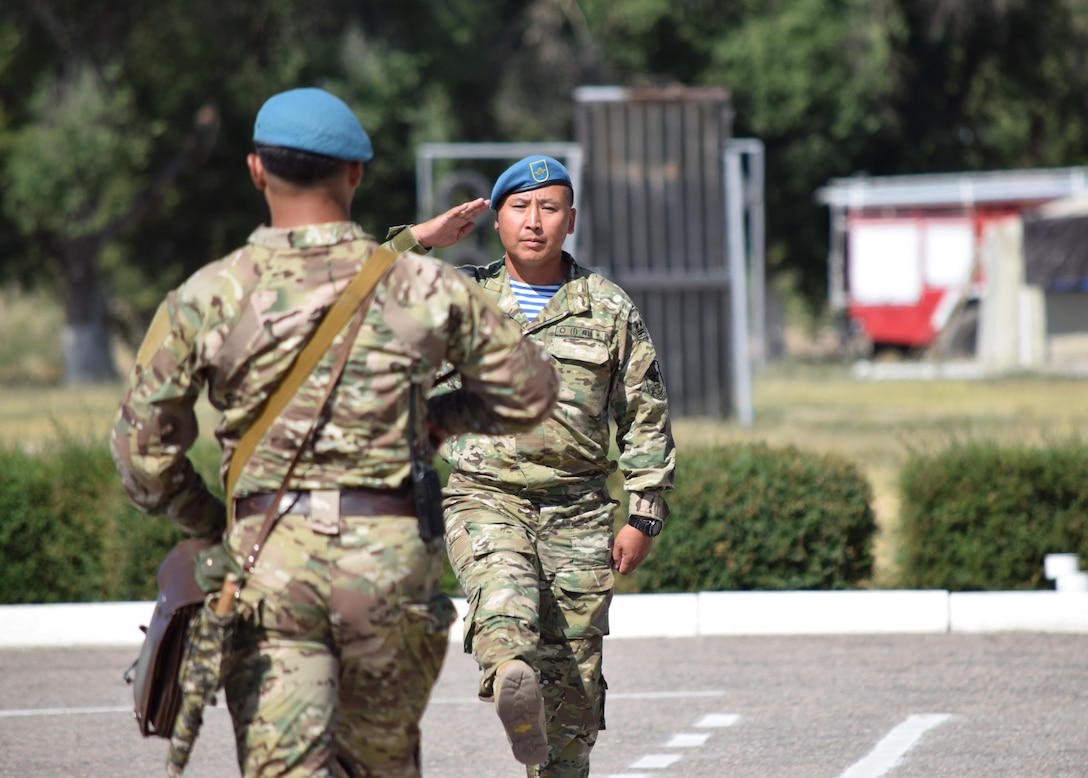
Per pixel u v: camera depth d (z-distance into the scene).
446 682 27.47
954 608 30.88
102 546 32.88
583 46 155.88
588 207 72.06
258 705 11.43
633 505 16.78
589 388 16.53
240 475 11.65
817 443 61.66
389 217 138.62
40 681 27.72
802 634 31.00
